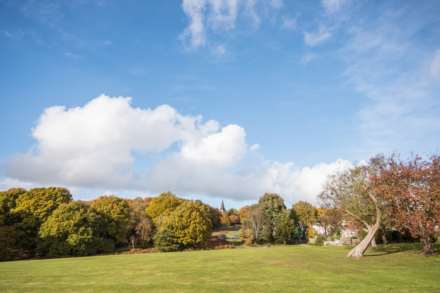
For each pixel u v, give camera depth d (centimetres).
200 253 5000
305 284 1998
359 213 4134
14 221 6825
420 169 3591
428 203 3384
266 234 9075
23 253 6569
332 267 2775
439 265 2812
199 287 1953
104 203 8088
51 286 2080
